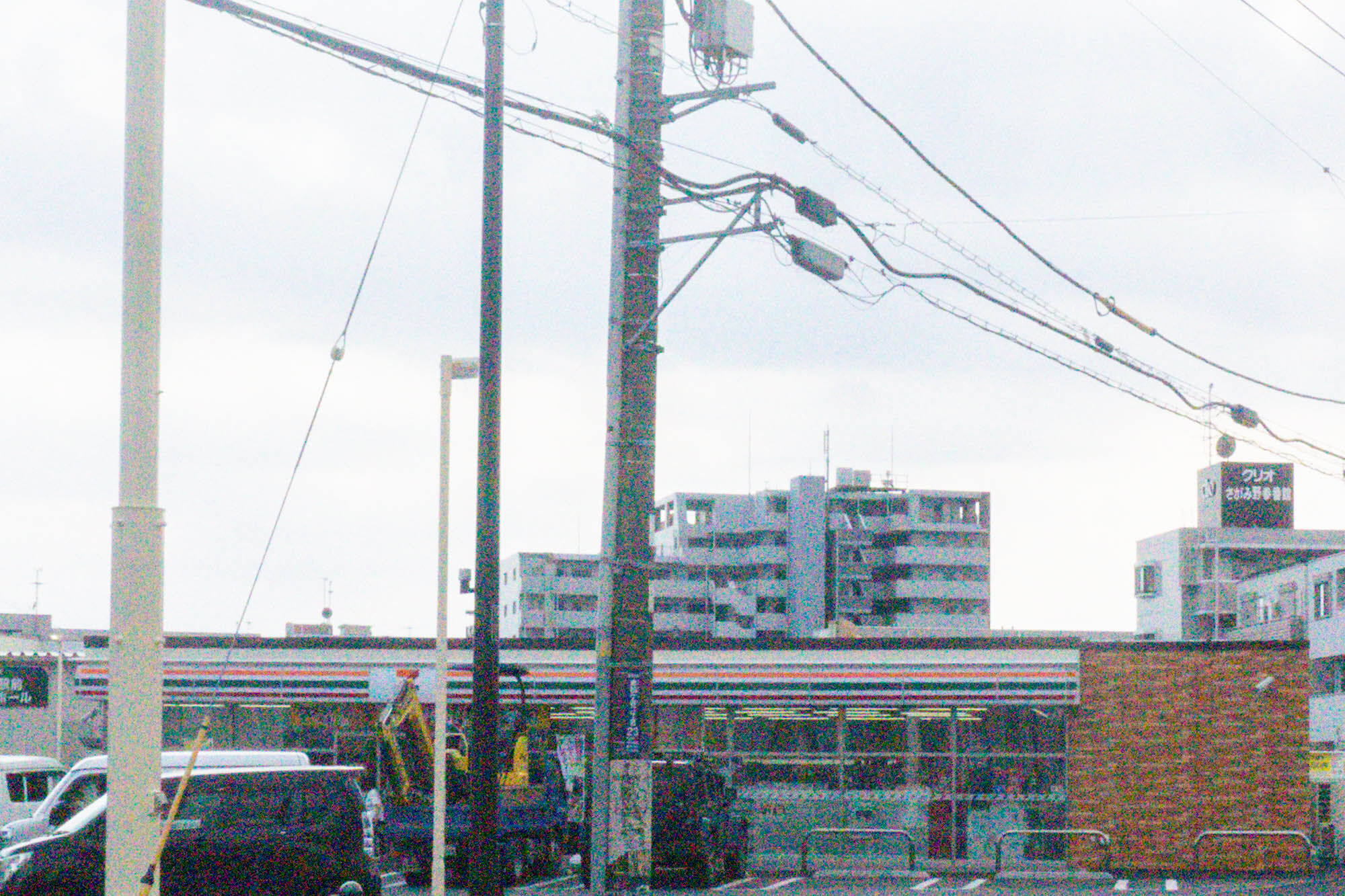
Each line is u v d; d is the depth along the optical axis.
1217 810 39.94
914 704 40.03
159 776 9.22
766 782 40.28
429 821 31.92
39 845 22.12
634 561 21.39
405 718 32.19
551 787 33.28
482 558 16.27
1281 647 40.25
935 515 178.50
